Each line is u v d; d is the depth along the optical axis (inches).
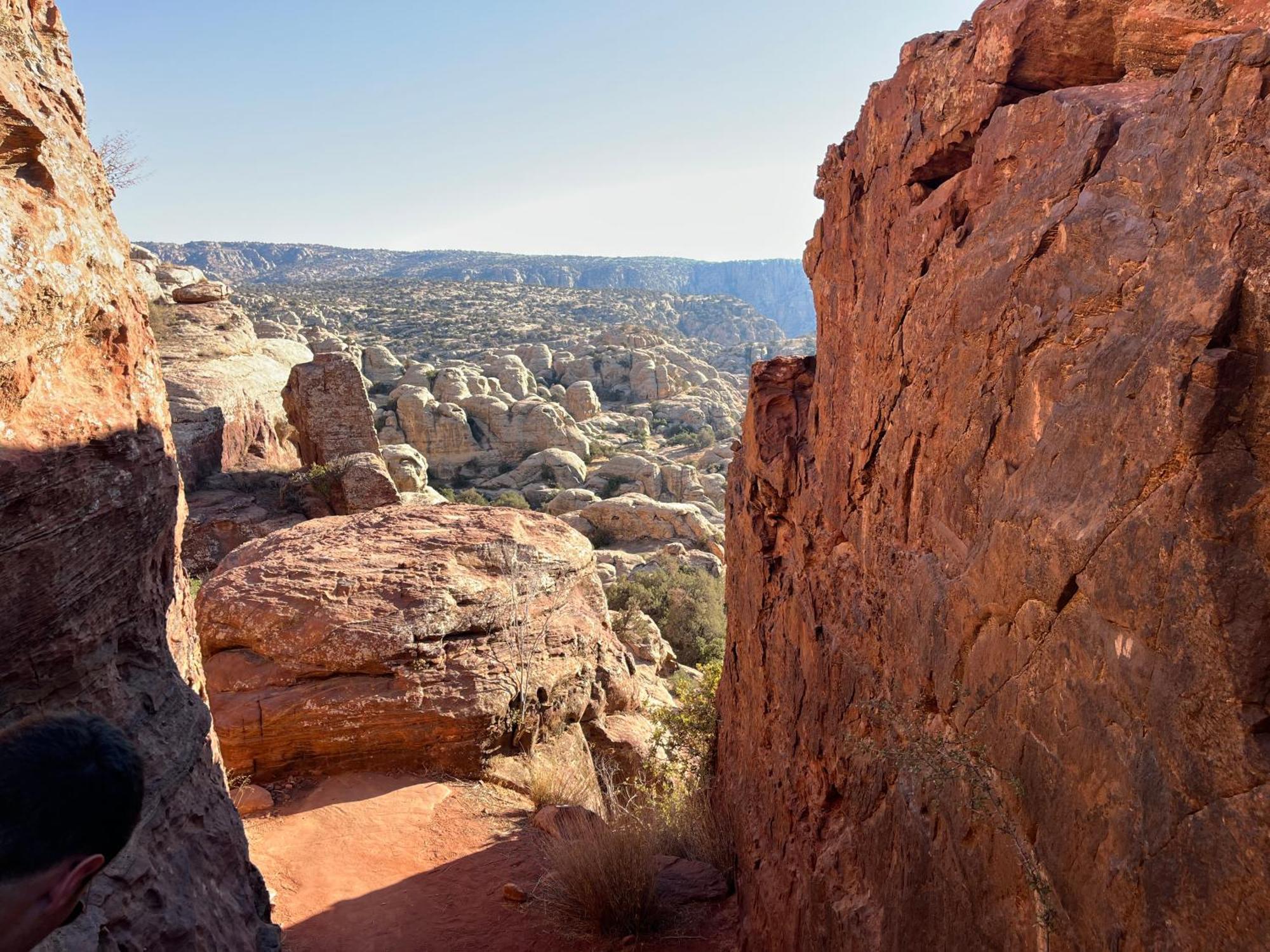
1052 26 152.6
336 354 1467.8
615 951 277.3
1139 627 93.4
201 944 161.9
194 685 224.7
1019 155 146.6
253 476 1402.6
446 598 495.8
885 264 207.3
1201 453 87.2
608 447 3216.0
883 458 195.5
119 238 189.9
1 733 75.4
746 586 334.0
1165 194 104.1
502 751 465.7
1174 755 85.8
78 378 163.2
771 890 250.5
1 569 129.8
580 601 604.7
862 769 189.3
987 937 123.5
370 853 351.3
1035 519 118.3
